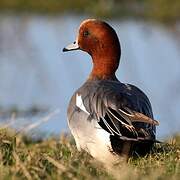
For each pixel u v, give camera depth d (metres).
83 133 8.27
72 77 21.73
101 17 33.19
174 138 10.19
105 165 7.43
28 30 29.69
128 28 30.53
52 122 15.84
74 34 28.33
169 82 21.44
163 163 7.66
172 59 24.27
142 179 6.51
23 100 19.41
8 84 21.48
